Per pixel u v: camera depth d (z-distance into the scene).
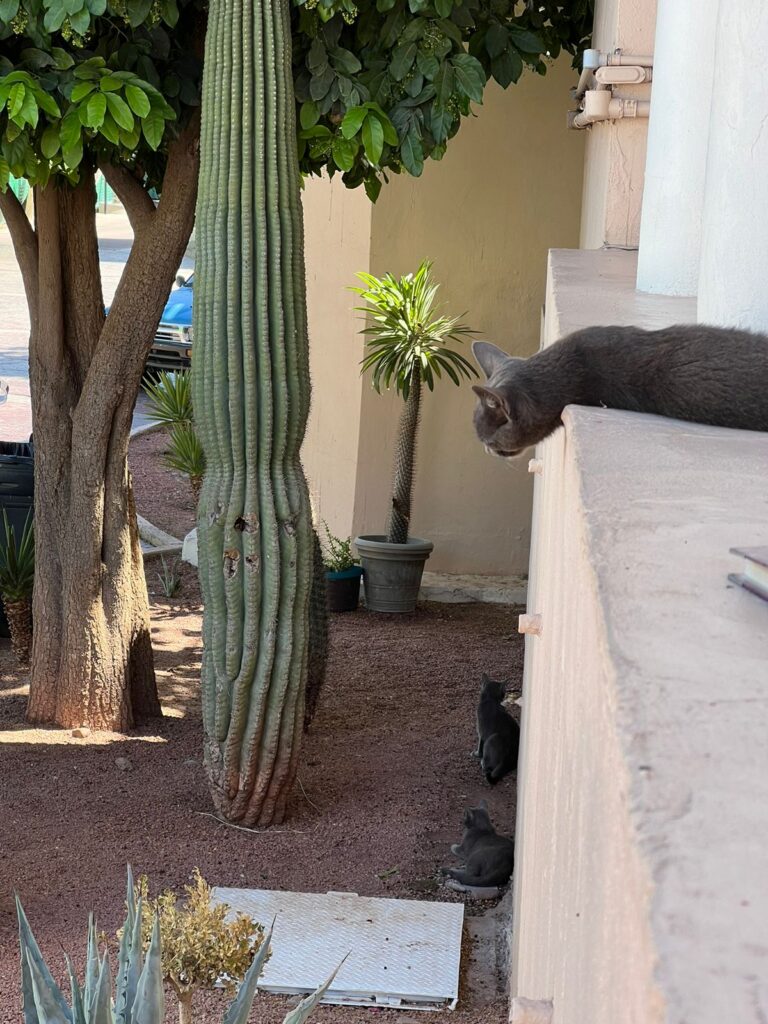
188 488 15.03
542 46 6.90
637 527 1.39
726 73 3.16
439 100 6.11
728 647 0.98
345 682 8.91
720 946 0.59
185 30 6.78
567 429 2.40
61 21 5.37
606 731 0.90
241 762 6.18
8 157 5.82
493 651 9.77
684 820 0.70
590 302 4.14
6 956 4.88
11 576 8.80
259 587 6.01
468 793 6.91
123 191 7.11
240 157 5.67
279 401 5.88
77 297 7.46
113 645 7.59
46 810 6.38
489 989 4.88
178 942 3.44
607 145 6.48
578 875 1.23
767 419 2.64
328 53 6.10
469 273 11.01
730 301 3.21
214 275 5.75
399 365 10.18
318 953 5.00
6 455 9.87
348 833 6.29
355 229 10.91
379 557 10.64
